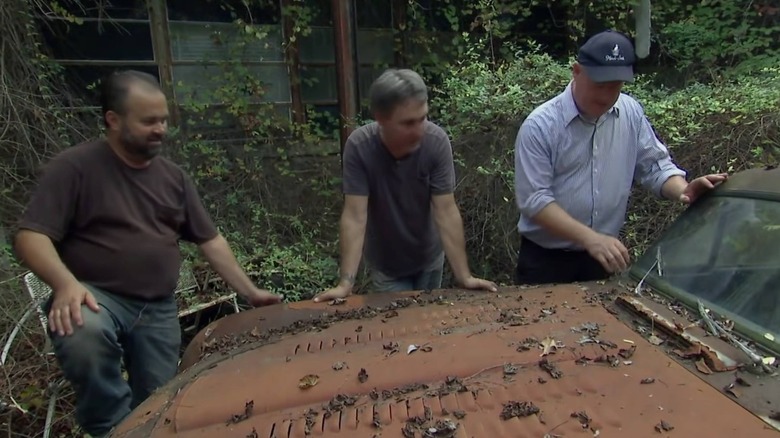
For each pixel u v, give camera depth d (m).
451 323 1.92
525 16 6.61
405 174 2.75
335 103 6.42
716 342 1.57
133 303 2.43
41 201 2.21
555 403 1.37
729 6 6.83
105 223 2.33
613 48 2.35
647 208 4.70
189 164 5.46
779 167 2.01
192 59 5.71
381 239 3.01
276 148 5.93
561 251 2.81
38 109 4.79
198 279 4.39
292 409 1.46
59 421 3.12
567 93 2.62
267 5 5.91
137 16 5.41
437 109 5.34
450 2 6.49
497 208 4.79
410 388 1.50
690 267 1.96
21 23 4.81
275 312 2.23
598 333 1.71
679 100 5.05
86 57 5.26
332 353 1.76
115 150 2.36
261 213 5.46
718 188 2.10
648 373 1.46
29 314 3.41
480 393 1.43
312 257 5.19
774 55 6.48
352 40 5.12
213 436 1.39
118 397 2.30
